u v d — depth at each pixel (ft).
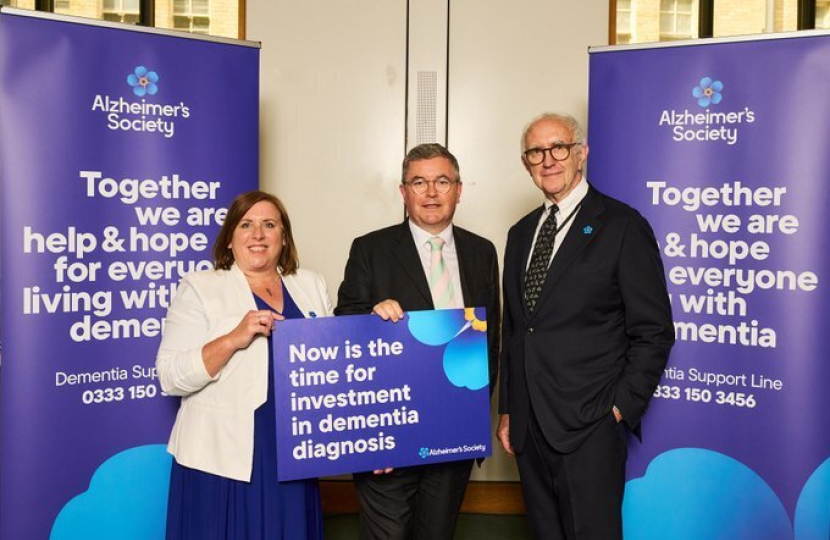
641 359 6.89
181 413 6.79
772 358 8.10
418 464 6.88
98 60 8.00
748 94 8.14
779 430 8.09
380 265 7.69
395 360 6.82
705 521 8.42
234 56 8.75
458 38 12.48
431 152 7.54
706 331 8.39
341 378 6.65
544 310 7.20
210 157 8.63
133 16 12.62
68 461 7.95
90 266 8.00
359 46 12.50
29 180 7.72
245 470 6.34
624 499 8.69
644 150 8.61
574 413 6.91
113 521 8.18
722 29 12.68
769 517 8.18
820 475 8.00
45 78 7.77
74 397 7.96
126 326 8.21
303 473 6.52
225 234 6.91
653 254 7.14
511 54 12.48
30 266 7.74
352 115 12.55
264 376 6.52
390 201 12.62
